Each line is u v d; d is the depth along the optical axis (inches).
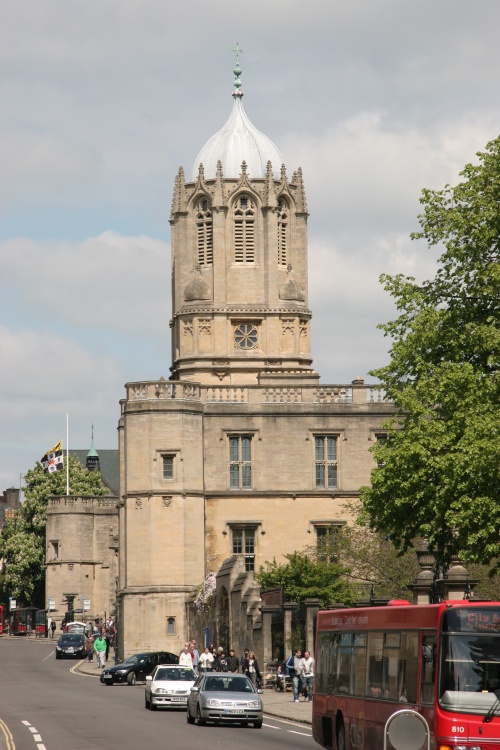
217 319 4015.8
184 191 4099.4
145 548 3403.1
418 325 1871.3
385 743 866.8
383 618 1202.6
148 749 1346.0
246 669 2394.2
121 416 3644.2
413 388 1857.8
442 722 1035.9
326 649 1398.9
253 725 1744.6
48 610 5196.9
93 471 5826.8
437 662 1056.8
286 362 4028.1
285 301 4052.7
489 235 1840.6
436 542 1788.9
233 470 3513.8
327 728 1374.3
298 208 4121.6
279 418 3526.1
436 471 1749.5
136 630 3373.5
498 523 1626.5
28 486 5703.7
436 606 1079.0
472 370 1740.9
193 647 2815.0
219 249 4037.9
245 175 4050.2
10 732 1556.3
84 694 2367.1
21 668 3339.1
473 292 1850.4
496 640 1051.9
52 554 5260.8
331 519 3501.5
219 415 3506.4
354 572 3171.8
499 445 1619.1
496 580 2358.5
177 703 1959.9
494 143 1921.8
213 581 3107.8
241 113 4259.4
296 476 3508.9
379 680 1196.5
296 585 3034.0
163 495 3412.9
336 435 3533.5
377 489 1829.5
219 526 3479.3
